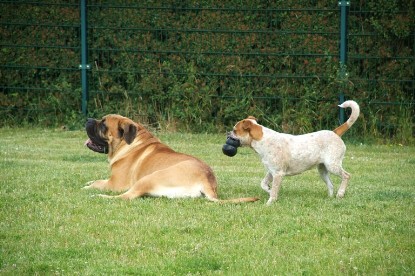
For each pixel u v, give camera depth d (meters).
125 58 16.81
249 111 16.31
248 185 11.27
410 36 15.77
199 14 16.39
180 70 16.58
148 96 16.86
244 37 16.27
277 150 9.90
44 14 17.00
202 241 8.20
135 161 10.56
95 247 7.96
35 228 8.55
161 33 16.58
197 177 9.88
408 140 15.74
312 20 15.99
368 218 9.19
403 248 8.09
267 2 16.12
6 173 11.62
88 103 17.00
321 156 10.16
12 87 17.20
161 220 8.88
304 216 9.22
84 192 10.38
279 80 16.23
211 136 16.12
